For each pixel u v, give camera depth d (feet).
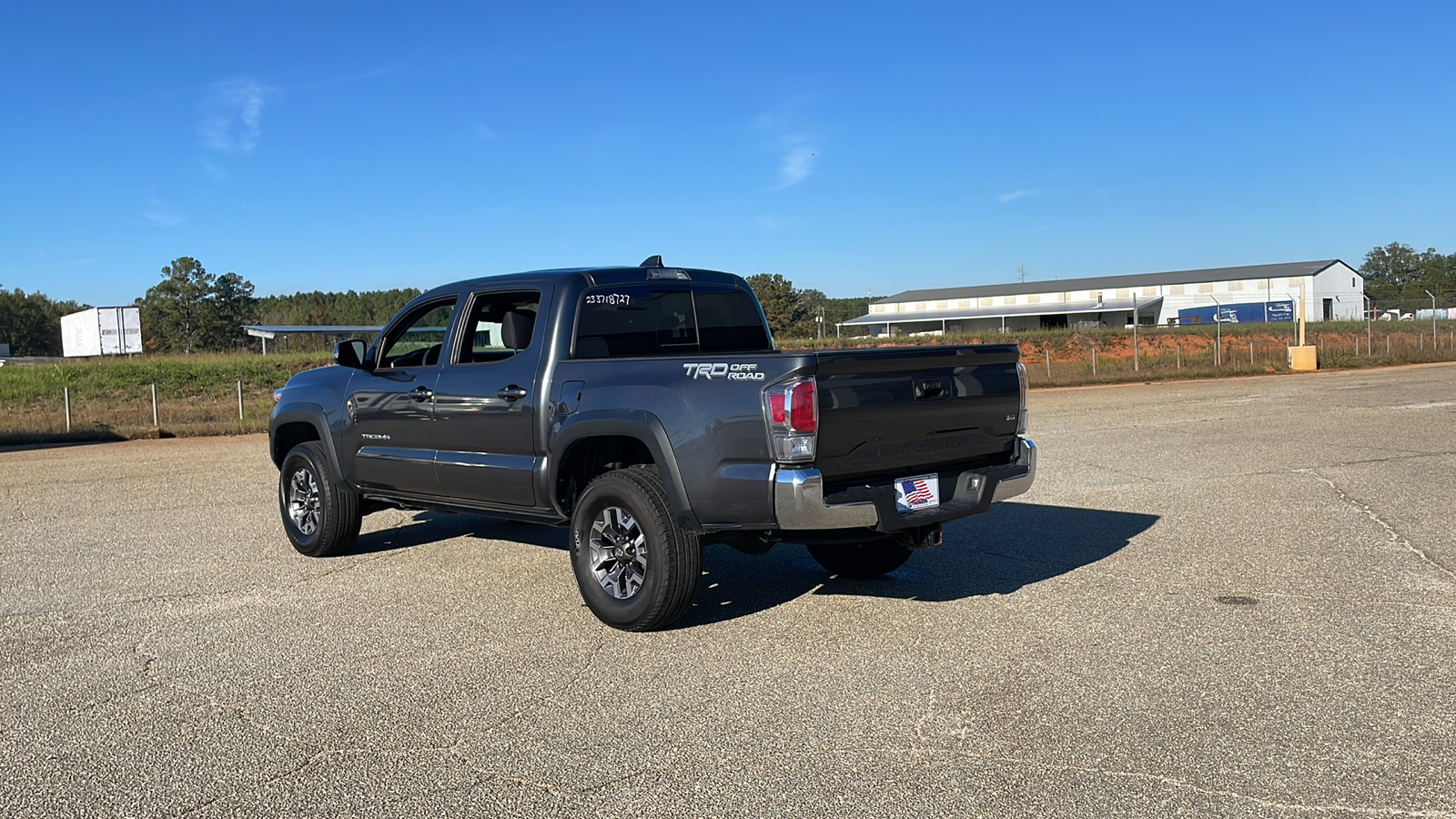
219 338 338.95
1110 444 43.57
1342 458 37.22
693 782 11.59
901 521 16.37
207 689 15.03
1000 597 19.29
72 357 196.65
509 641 17.21
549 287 19.60
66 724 13.69
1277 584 19.74
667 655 16.24
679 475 16.62
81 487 38.65
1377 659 15.24
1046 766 11.76
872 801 11.00
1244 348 146.20
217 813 11.04
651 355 20.43
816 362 15.49
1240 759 11.83
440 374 21.16
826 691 14.44
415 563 23.45
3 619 19.11
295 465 24.85
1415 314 268.41
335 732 13.30
